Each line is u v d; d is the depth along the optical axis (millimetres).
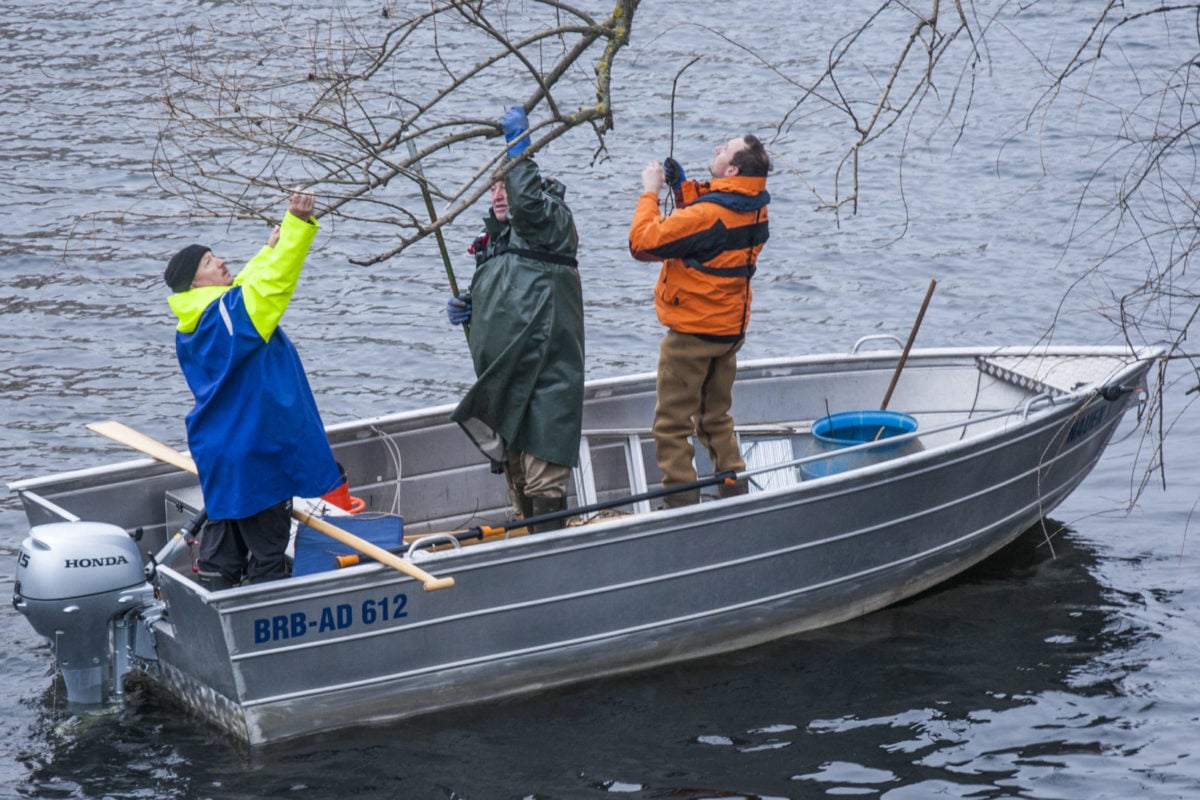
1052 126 58719
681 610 21516
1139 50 67562
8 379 36625
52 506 21219
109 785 18516
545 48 67062
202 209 19969
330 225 49875
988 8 76188
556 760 19188
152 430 33625
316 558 19828
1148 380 28938
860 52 72188
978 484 23875
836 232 48906
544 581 20297
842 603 23172
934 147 57906
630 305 42719
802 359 27438
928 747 19406
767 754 19297
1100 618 23250
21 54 71000
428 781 18625
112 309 42250
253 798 18219
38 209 51094
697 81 67938
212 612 18562
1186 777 18500
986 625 23125
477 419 21906
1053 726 19891
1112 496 28766
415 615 19656
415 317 41812
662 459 22844
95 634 19984
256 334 18469
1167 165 52656
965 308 41531
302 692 19391
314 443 19203
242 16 34719
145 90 65062
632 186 54062
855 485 22000
